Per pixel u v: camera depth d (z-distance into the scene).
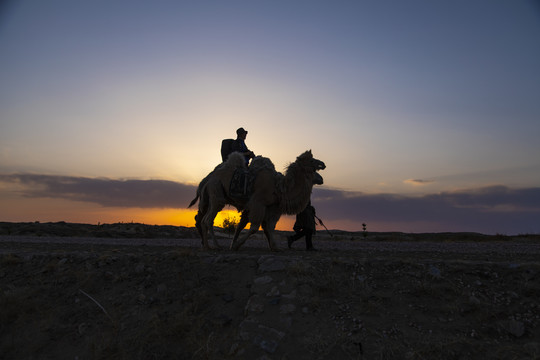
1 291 7.53
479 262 6.95
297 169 9.27
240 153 9.78
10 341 6.42
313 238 19.25
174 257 7.93
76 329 6.47
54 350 6.15
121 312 6.64
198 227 10.66
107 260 8.17
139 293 7.03
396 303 6.08
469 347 5.16
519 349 5.08
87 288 7.41
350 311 5.97
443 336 5.38
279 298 6.30
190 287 6.95
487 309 5.77
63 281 7.69
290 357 5.33
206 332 5.96
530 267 6.54
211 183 9.87
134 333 6.12
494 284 6.34
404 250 10.47
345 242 15.51
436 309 5.91
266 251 9.79
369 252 9.78
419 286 6.32
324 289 6.44
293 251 9.91
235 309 6.32
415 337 5.40
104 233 24.66
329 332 5.62
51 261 8.48
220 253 8.57
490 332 5.43
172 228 27.75
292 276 6.79
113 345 5.98
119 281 7.48
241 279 6.99
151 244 13.46
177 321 6.14
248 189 9.24
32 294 7.36
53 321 6.71
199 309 6.42
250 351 5.49
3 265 8.56
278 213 9.66
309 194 9.41
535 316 5.58
